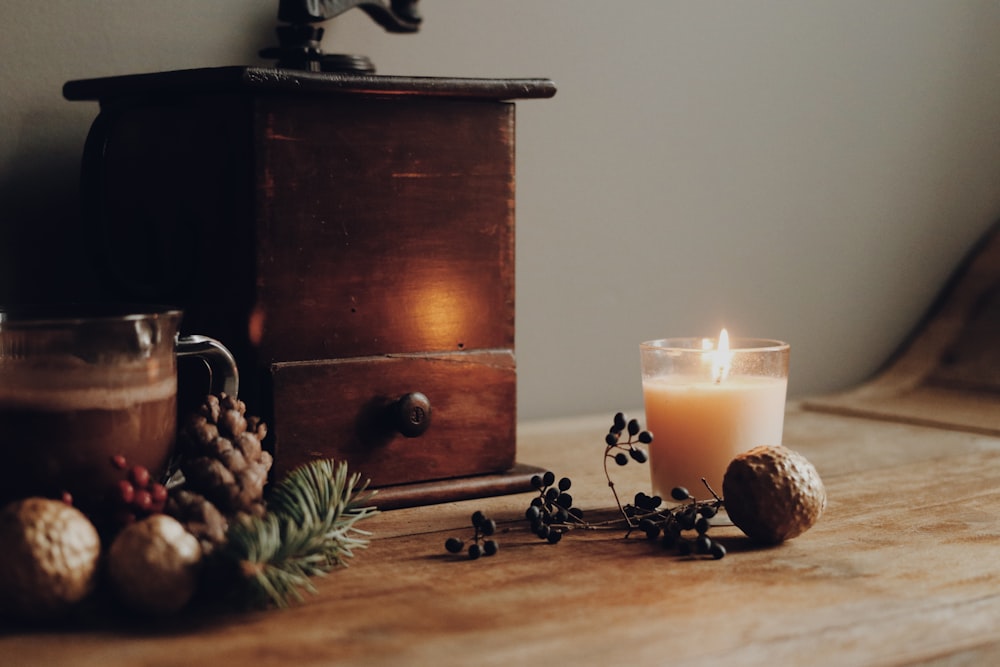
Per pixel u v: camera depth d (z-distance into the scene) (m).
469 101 0.76
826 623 0.59
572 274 1.00
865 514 0.74
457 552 0.68
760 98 1.07
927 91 1.16
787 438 0.93
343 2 0.81
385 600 0.62
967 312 1.15
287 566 0.61
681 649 0.57
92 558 0.59
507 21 0.96
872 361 1.15
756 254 1.08
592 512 0.75
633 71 1.01
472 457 0.78
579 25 0.98
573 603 0.61
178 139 0.75
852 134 1.12
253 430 0.67
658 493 0.75
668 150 1.03
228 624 0.59
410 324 0.76
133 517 0.62
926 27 1.15
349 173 0.73
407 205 0.75
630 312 1.03
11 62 0.81
